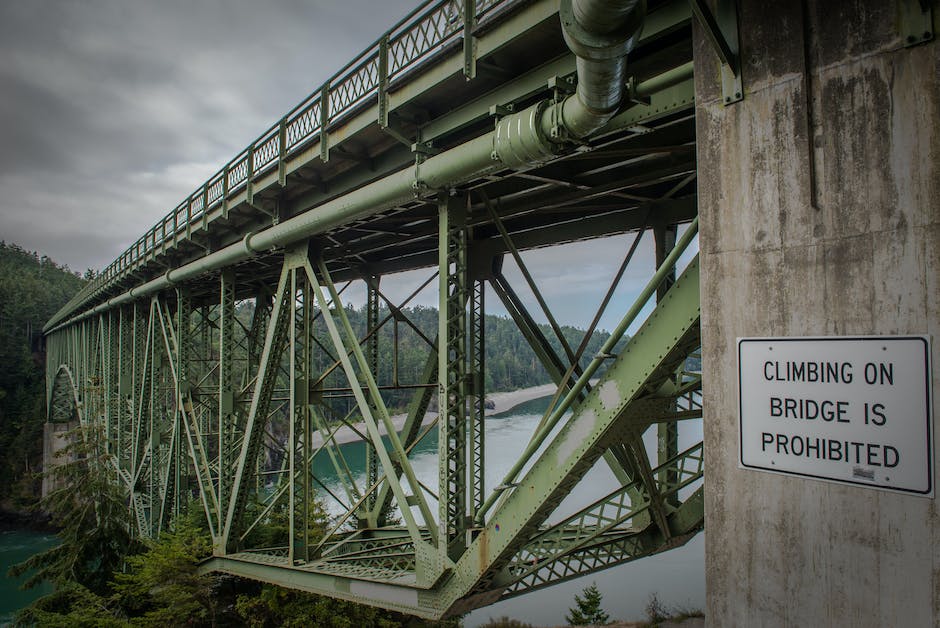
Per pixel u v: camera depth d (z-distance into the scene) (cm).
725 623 362
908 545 290
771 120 346
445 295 683
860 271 310
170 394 2114
